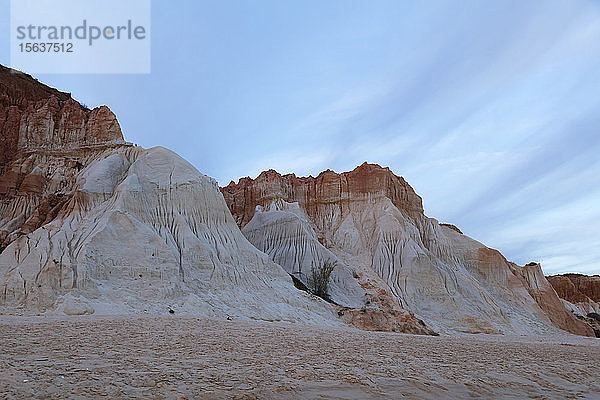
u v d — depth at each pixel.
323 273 47.25
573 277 104.50
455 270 60.94
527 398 12.42
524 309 63.38
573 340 45.62
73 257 30.41
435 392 11.86
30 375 9.91
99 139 45.41
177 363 12.43
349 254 58.16
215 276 35.31
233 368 12.24
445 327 48.97
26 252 31.64
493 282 65.50
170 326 20.77
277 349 16.33
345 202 65.06
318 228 63.19
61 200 38.78
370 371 13.23
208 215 40.62
